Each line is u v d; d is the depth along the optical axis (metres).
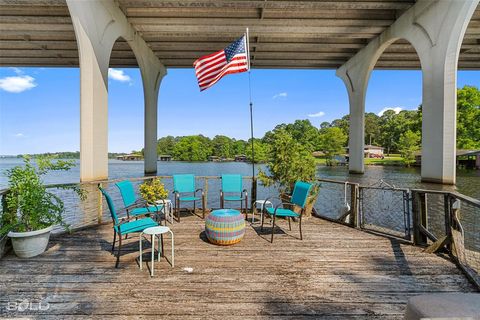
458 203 3.18
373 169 33.03
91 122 9.43
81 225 4.90
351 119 20.39
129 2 11.17
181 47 16.66
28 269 2.92
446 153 11.04
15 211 3.28
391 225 8.13
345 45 16.72
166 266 3.01
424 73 11.94
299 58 18.98
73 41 16.14
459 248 3.15
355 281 2.68
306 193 4.05
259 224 4.90
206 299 2.33
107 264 3.06
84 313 2.13
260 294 2.42
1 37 15.53
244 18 12.54
